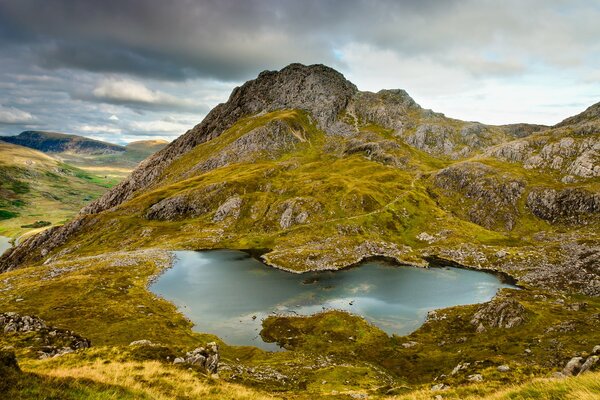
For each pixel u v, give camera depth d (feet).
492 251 474.49
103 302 306.76
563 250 443.32
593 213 568.82
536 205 625.00
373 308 314.76
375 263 457.27
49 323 253.03
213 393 92.48
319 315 296.71
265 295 346.54
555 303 312.71
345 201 640.99
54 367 98.58
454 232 554.05
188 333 256.93
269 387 156.46
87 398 64.08
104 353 117.29
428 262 463.01
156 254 498.69
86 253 581.12
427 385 138.82
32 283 370.32
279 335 265.54
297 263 445.78
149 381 88.99
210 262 467.11
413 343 252.42
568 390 53.93
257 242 554.87
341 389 162.61
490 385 94.79
